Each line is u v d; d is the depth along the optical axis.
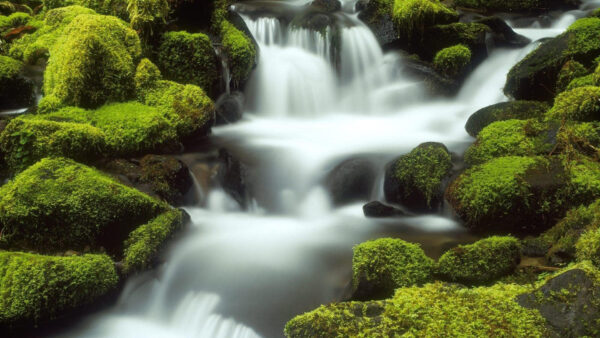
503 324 3.40
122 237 5.26
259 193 6.41
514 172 5.39
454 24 9.72
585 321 3.31
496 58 9.74
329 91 9.42
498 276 4.38
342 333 3.57
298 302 4.52
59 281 4.34
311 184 6.48
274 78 9.06
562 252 4.52
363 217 6.05
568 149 5.59
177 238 5.35
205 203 6.36
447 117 8.45
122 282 4.79
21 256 4.47
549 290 3.55
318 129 8.29
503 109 7.18
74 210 5.07
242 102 8.67
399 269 4.35
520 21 11.84
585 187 5.16
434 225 5.74
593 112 6.22
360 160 6.60
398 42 10.00
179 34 8.05
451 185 5.74
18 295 4.23
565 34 7.94
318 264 5.01
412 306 3.65
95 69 6.97
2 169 5.95
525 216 5.24
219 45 8.47
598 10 10.38
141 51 7.64
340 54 9.60
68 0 9.79
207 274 4.93
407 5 9.73
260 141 7.52
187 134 7.17
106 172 6.04
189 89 7.39
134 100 7.23
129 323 4.56
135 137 6.45
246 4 10.88
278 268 4.96
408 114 8.92
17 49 8.34
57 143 5.86
